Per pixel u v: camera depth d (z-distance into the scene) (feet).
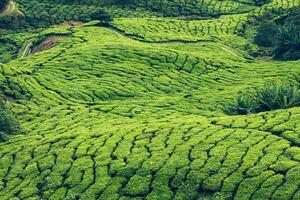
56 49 315.99
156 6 426.51
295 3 406.62
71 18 409.08
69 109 222.28
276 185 126.31
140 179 142.41
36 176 158.81
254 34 368.89
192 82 268.21
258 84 252.01
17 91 238.89
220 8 426.51
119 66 280.72
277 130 152.15
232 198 128.88
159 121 184.44
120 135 170.40
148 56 294.87
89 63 284.20
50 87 250.78
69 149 167.94
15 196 152.46
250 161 136.98
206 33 370.53
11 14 412.36
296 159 133.49
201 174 137.39
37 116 215.10
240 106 196.95
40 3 434.30
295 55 306.96
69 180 151.43
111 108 220.23
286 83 252.42
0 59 343.67
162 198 135.33
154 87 259.80
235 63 302.25
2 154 177.17
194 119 181.37
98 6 426.10
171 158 146.82
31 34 384.27
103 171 150.51
